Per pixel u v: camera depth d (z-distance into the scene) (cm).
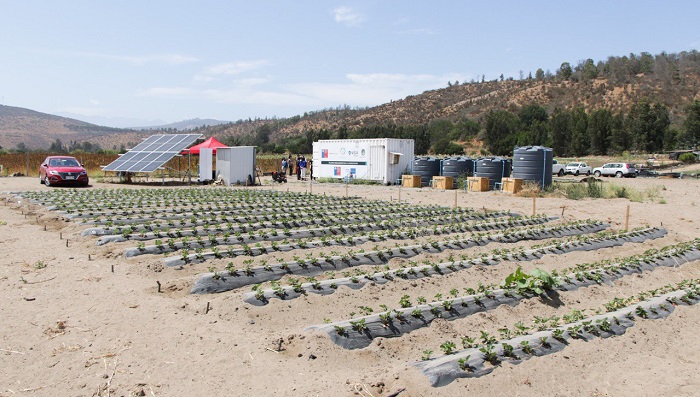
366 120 13538
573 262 1237
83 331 659
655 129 7556
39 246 1148
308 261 1023
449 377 566
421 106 14488
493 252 1217
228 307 764
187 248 1163
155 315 728
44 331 652
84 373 550
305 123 15312
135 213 1664
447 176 3256
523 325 771
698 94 10719
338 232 1479
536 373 611
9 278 879
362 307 776
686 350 740
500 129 8525
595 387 604
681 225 1859
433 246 1266
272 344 649
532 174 2886
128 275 936
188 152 3312
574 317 790
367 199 2430
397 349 670
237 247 1162
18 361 571
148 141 3506
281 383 554
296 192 2728
